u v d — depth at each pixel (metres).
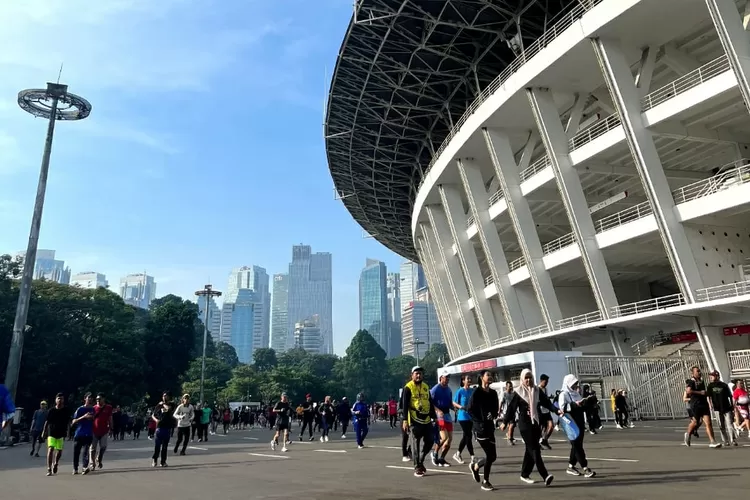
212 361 104.31
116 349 54.16
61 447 12.59
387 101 39.84
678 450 12.06
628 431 18.66
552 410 8.30
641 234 24.28
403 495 7.56
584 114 32.25
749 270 23.25
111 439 31.66
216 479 10.34
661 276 34.75
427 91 38.03
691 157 27.92
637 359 24.59
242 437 29.28
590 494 7.05
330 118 43.53
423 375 9.89
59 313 52.00
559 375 23.34
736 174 24.53
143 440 31.12
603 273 26.06
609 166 27.45
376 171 52.41
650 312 23.86
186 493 8.53
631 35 23.70
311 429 24.31
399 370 145.88
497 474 9.54
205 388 85.25
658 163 23.00
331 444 20.36
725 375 22.95
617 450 12.58
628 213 32.94
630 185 32.41
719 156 27.83
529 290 34.50
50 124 33.22
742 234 24.00
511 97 28.55
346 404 24.34
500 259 34.28
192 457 16.20
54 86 33.62
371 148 47.88
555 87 27.88
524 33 30.41
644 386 24.23
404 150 48.03
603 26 23.06
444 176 39.03
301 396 104.69
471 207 35.94
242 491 8.53
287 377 102.38
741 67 19.19
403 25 31.39
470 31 31.45
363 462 12.81
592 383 23.70
